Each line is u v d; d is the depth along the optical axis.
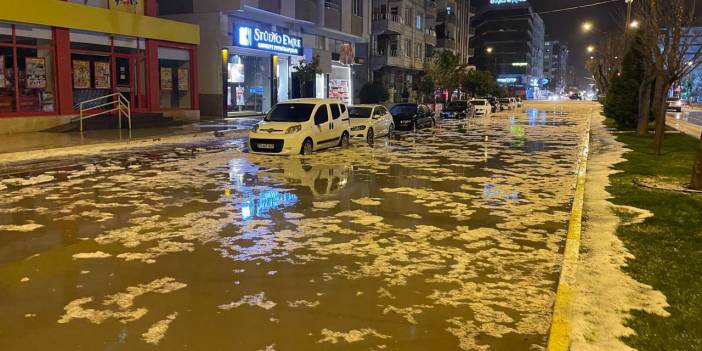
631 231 7.86
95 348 4.46
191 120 31.20
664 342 4.36
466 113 44.41
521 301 5.55
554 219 9.08
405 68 62.12
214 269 6.43
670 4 20.75
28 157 16.28
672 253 6.74
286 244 7.48
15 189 11.41
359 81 54.41
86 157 16.62
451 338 4.70
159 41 28.80
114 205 9.89
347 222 8.75
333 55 47.47
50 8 22.61
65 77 23.66
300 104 18.66
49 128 22.97
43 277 6.14
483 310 5.31
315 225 8.54
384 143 22.31
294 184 12.23
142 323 4.95
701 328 4.60
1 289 5.77
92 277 6.14
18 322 4.96
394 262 6.76
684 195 10.38
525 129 31.48
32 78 22.61
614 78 30.69
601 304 5.15
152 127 26.81
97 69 25.61
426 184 12.41
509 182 12.77
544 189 11.87
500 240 7.80
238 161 16.06
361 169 14.68
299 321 5.02
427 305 5.42
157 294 5.65
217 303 5.43
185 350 4.43
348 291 5.77
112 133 22.91
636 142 21.86
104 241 7.57
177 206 9.84
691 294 5.37
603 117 46.19
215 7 34.34
